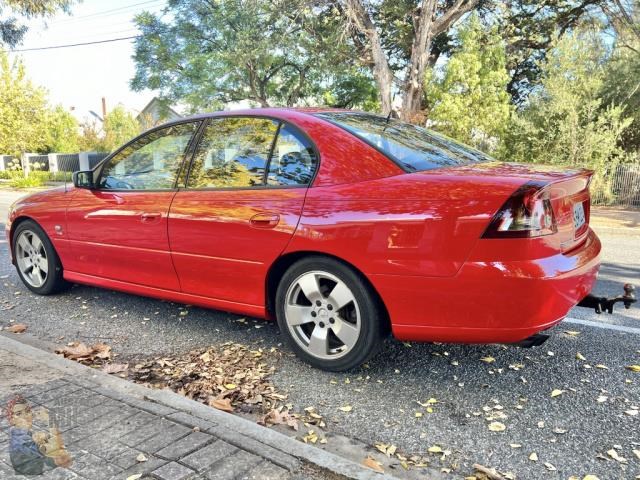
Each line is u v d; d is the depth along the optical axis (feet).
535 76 82.64
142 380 11.08
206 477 7.17
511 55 77.15
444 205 9.46
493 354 12.25
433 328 9.86
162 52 93.66
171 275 13.32
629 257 25.71
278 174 11.66
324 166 11.03
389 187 10.16
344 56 73.72
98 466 7.38
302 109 12.67
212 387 10.73
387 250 9.89
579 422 9.33
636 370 11.35
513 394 10.39
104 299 16.80
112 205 14.23
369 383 10.91
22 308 16.02
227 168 12.48
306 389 10.68
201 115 13.44
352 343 10.78
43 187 85.66
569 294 9.49
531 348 12.56
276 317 11.87
